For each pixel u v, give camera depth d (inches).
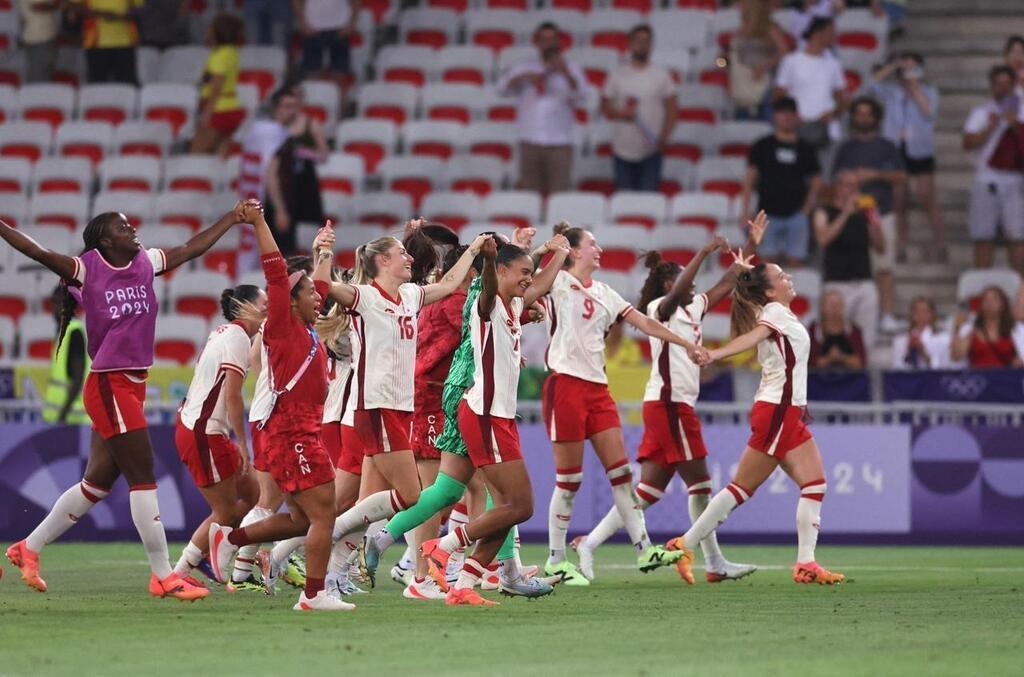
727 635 978.7
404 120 3034.0
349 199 2790.4
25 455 2073.1
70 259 1157.1
